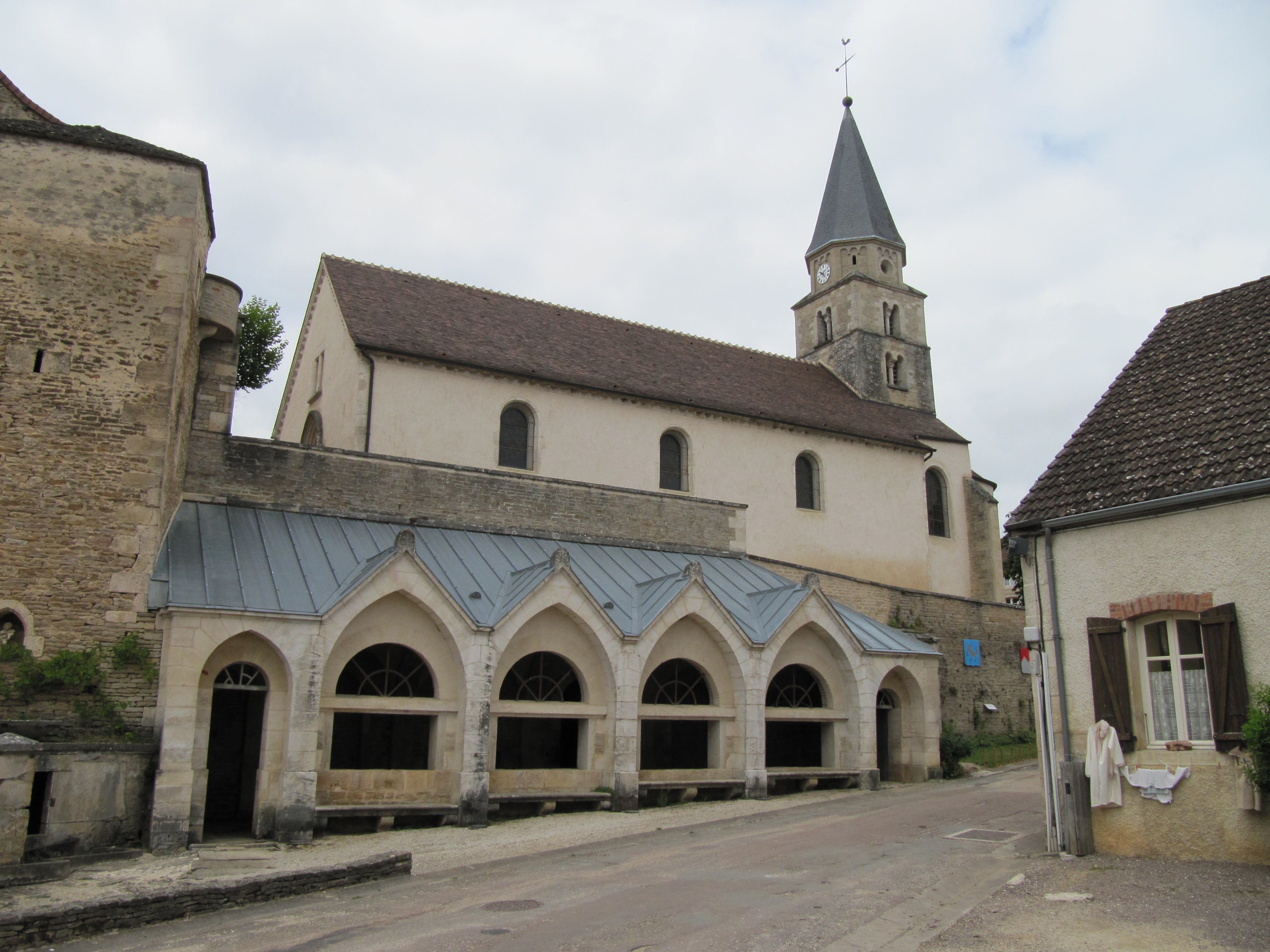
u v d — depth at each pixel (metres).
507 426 34.84
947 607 39.00
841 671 28.83
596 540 30.66
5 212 21.50
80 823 17.92
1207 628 15.85
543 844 19.83
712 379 41.91
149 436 21.45
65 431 20.84
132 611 20.41
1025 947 11.55
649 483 37.06
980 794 26.41
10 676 19.23
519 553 27.84
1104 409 19.91
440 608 22.72
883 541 43.59
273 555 23.42
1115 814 16.77
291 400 39.91
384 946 12.12
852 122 57.56
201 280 25.42
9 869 14.86
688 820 22.77
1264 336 19.02
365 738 26.03
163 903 13.48
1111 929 12.12
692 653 26.67
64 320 21.38
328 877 15.55
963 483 48.62
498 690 23.59
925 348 52.72
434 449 32.47
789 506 40.97
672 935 12.52
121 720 19.64
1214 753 15.76
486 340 35.84
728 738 26.55
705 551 32.94
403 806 21.45
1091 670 17.30
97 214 22.19
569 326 40.59
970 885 15.30
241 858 18.14
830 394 47.50
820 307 53.62
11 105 23.64
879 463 44.44
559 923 13.13
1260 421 16.92
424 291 37.75
